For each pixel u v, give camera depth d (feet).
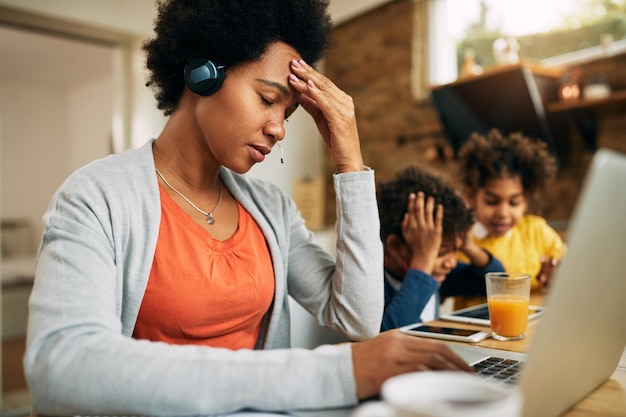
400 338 1.98
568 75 8.60
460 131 10.02
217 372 1.80
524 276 3.04
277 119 2.82
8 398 8.97
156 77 3.08
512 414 1.08
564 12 9.23
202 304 2.78
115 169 2.76
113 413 1.76
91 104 19.72
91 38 10.48
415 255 4.18
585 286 1.58
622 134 8.25
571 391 1.88
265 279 3.12
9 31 13.80
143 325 2.77
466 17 10.66
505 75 8.62
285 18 2.82
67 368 1.80
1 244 18.34
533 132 8.82
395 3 11.46
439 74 11.00
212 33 2.63
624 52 8.11
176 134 3.01
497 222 6.01
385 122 11.72
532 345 1.50
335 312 3.19
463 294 5.29
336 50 12.81
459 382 1.21
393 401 1.11
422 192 4.31
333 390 1.82
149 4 10.46
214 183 3.18
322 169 13.35
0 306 12.01
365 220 3.10
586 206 1.42
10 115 19.39
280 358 1.90
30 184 19.92
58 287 2.08
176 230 2.84
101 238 2.45
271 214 3.36
